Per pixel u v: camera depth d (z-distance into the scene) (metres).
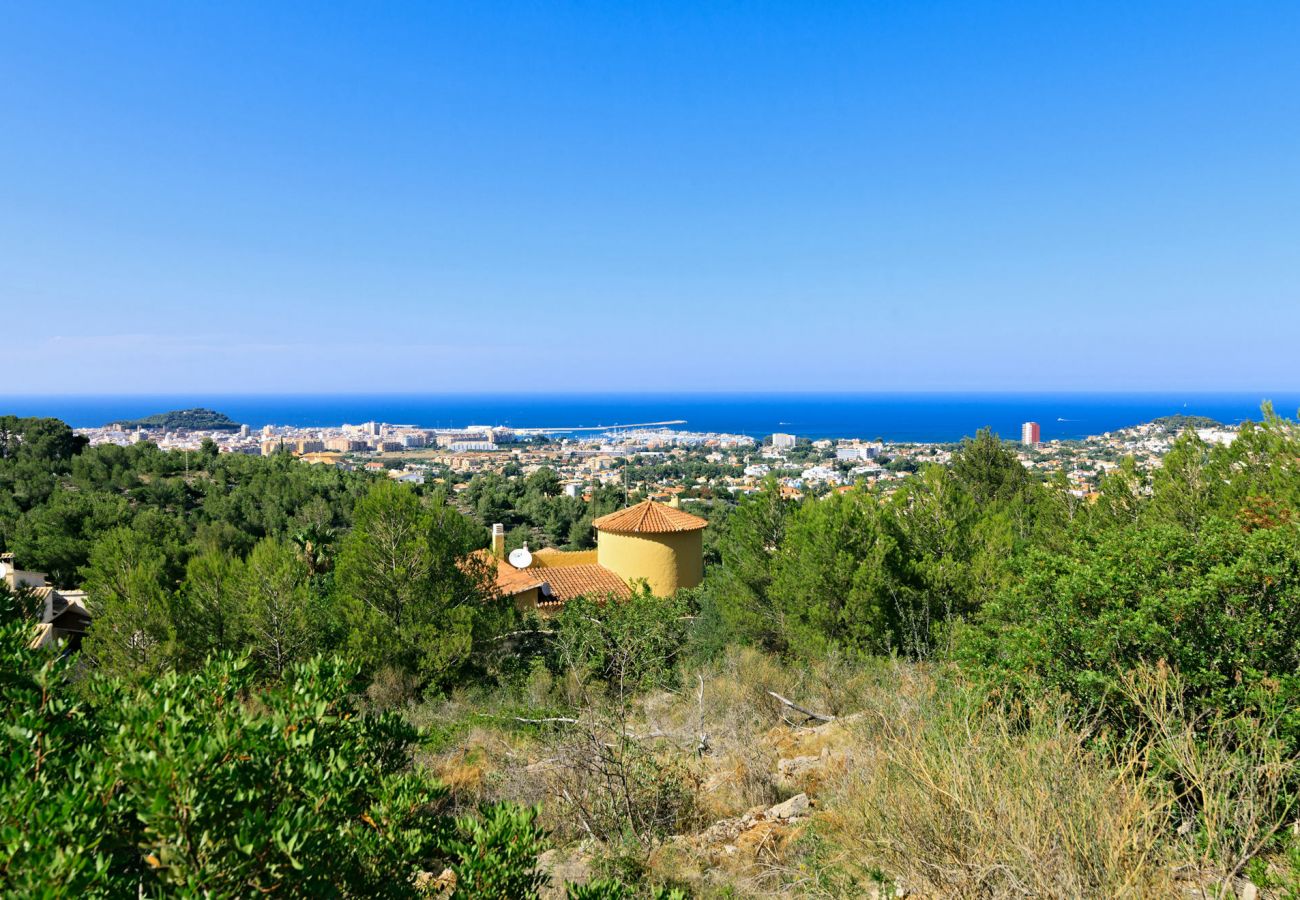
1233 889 3.97
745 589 14.53
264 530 38.44
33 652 3.08
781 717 9.57
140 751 2.49
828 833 5.57
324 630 14.38
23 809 2.22
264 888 2.38
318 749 3.13
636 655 12.75
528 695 12.17
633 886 4.96
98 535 23.64
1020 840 3.87
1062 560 6.32
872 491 14.71
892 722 6.38
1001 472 24.03
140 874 2.47
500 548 25.33
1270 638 5.05
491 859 3.21
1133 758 4.42
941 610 11.77
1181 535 6.02
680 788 6.86
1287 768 4.28
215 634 14.19
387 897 3.06
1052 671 5.66
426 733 4.04
